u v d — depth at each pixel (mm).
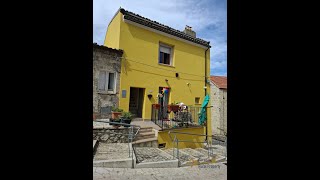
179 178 4812
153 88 10477
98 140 6574
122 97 9273
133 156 5438
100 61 8680
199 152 8266
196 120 11742
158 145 7820
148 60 10320
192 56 12492
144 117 10070
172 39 11461
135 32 9883
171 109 9531
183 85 11898
